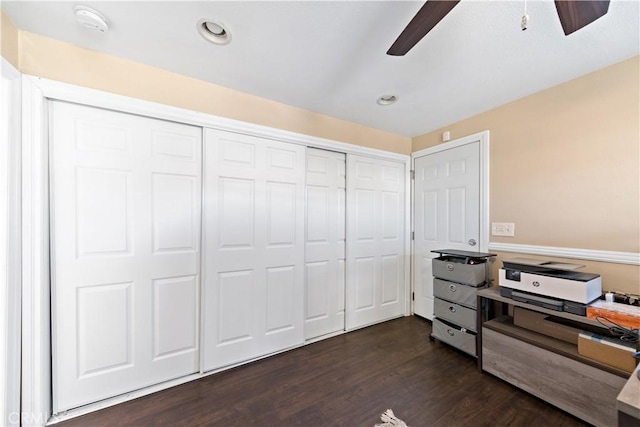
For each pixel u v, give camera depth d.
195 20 1.33
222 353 1.99
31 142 1.39
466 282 2.14
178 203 1.85
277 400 1.65
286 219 2.29
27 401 1.36
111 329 1.64
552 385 1.56
